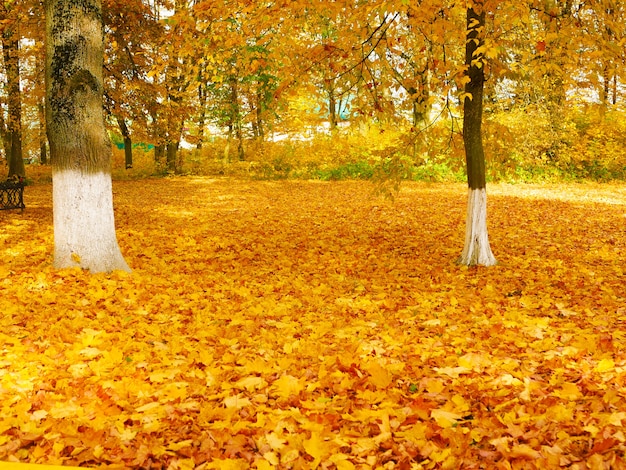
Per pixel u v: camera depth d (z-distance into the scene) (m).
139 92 17.33
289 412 3.20
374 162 24.28
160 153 27.97
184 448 2.80
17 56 18.02
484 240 8.43
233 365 4.14
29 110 29.25
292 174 25.64
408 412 3.18
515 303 6.11
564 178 21.42
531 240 10.39
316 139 25.58
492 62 8.19
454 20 8.04
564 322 5.26
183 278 7.32
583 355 4.17
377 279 7.51
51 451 2.76
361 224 12.59
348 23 7.21
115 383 3.66
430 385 3.57
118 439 2.89
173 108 19.86
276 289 6.93
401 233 11.39
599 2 6.85
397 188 8.95
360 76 7.88
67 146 6.95
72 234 7.06
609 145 21.33
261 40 7.29
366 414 3.12
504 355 4.25
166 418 3.18
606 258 8.61
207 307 5.89
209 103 27.92
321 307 6.04
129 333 4.86
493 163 8.93
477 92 8.19
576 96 15.16
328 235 11.20
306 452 2.77
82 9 6.95
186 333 5.04
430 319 5.46
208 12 6.92
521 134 20.45
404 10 6.54
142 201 17.14
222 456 2.73
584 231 11.09
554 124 21.17
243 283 7.16
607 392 3.24
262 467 2.60
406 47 7.70
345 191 19.75
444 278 7.52
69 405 3.31
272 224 12.70
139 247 9.54
